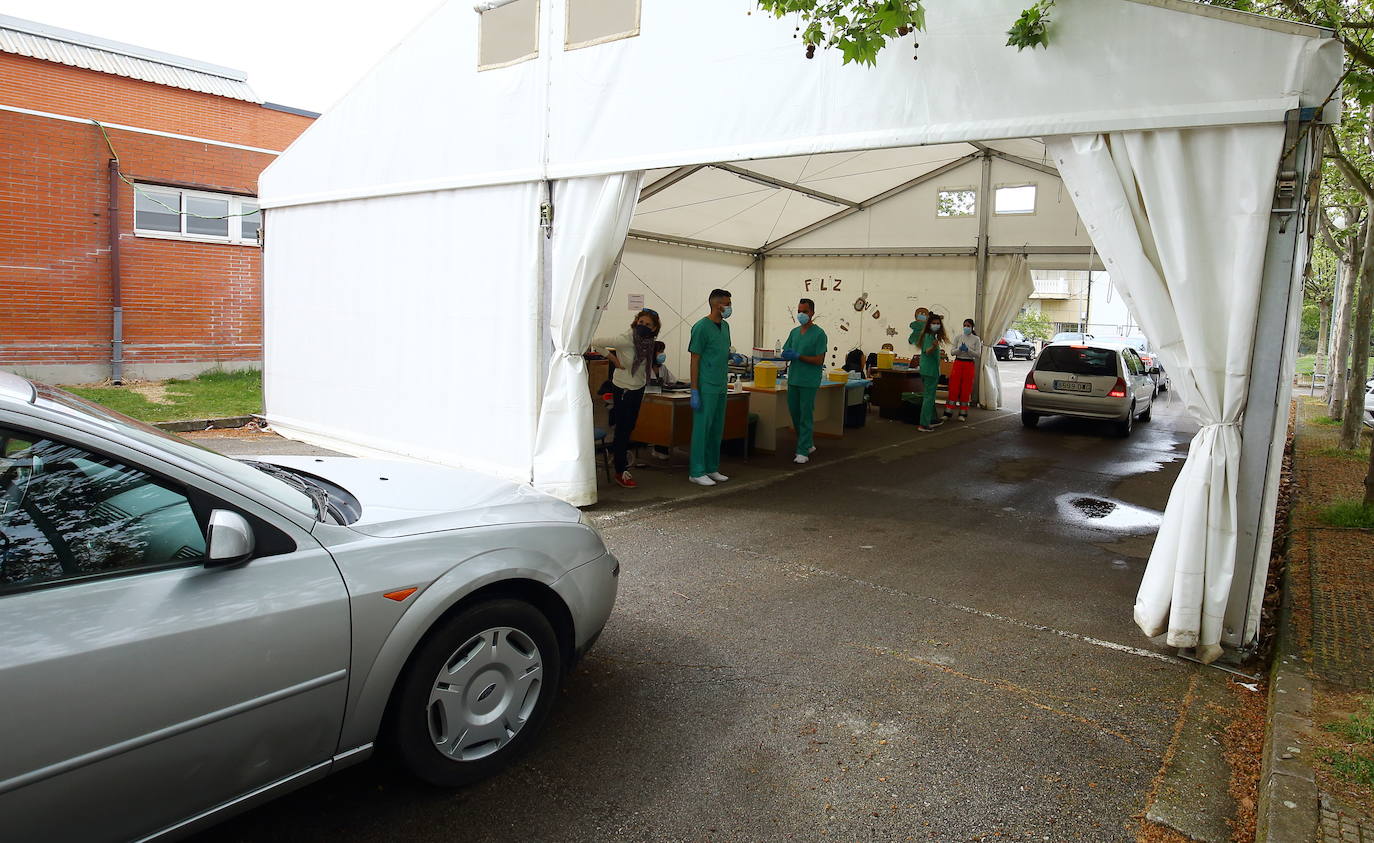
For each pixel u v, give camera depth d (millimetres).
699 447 8391
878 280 16453
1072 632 4695
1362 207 15125
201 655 2148
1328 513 7070
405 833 2689
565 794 2939
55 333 12766
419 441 8508
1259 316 4117
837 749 3322
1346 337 15711
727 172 11109
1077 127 4477
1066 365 13242
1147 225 4430
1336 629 4488
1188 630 4207
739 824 2812
